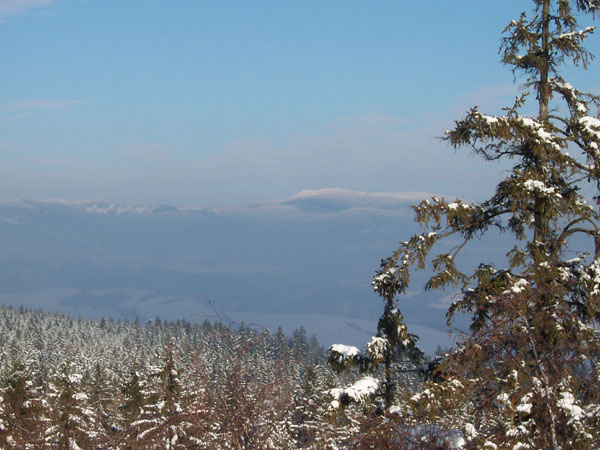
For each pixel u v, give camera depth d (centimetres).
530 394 1227
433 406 1259
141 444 1340
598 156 1569
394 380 1576
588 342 1356
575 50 1680
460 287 1586
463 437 1230
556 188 1594
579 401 1262
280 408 1266
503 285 1505
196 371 1230
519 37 1733
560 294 1421
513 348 1328
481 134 1538
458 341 1333
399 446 1217
